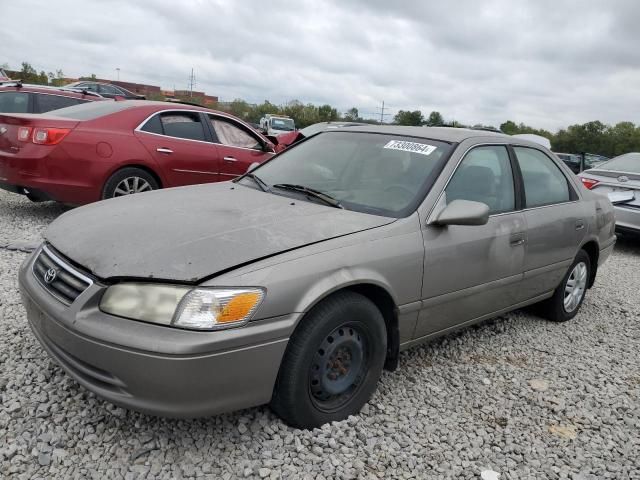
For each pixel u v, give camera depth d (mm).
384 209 3262
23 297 2895
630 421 3328
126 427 2711
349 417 2900
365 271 2832
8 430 2621
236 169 7480
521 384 3650
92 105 6941
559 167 4707
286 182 3734
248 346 2416
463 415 3188
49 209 7371
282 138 11875
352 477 2531
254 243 2660
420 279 3162
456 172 3545
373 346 2973
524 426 3162
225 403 2443
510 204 3969
